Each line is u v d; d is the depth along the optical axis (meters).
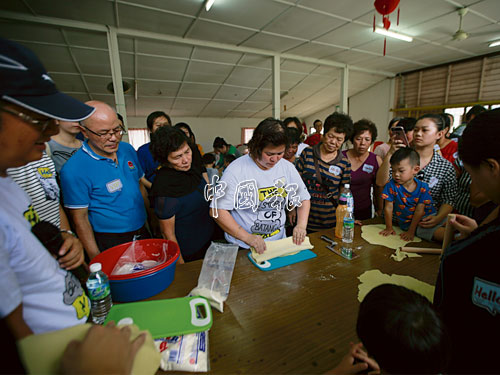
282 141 1.06
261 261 1.09
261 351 0.66
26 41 4.20
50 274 0.57
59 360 0.45
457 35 4.61
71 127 1.55
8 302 0.44
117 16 3.84
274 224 1.35
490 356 0.55
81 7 3.57
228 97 8.05
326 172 1.76
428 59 6.57
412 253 1.18
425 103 7.38
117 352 0.41
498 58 5.91
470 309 0.58
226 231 1.19
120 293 0.84
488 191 0.55
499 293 0.52
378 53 6.02
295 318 0.78
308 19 4.22
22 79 0.45
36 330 0.56
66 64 4.97
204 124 9.90
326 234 1.42
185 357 0.63
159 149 1.27
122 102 4.34
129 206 1.43
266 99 8.72
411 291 0.53
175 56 5.29
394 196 1.39
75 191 1.24
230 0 3.58
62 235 0.69
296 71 6.86
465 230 0.86
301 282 0.97
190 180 1.42
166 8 3.73
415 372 0.47
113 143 1.26
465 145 0.54
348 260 1.13
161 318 0.73
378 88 8.52
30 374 0.44
